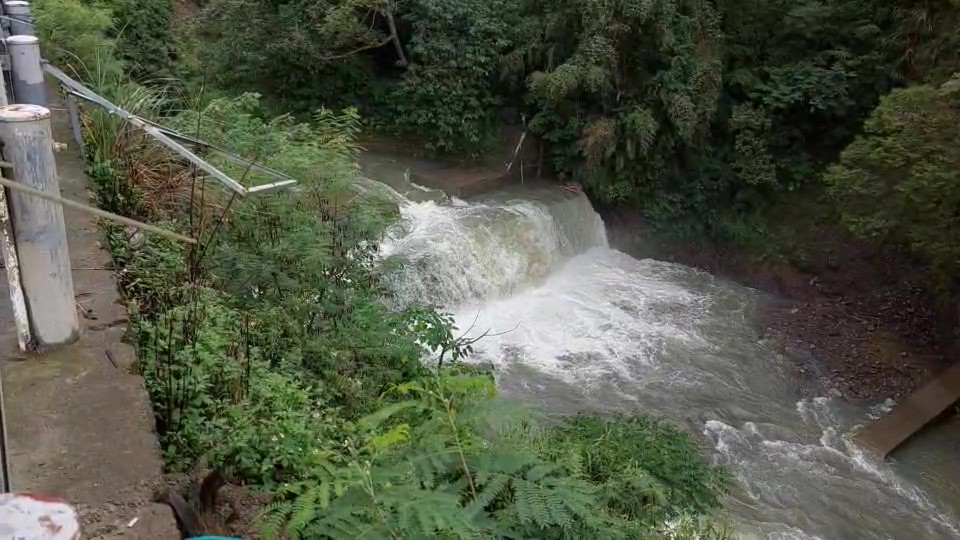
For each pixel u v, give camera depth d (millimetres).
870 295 15273
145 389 3670
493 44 15430
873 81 16328
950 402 12000
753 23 16875
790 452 10672
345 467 3371
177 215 6387
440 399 3900
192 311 4691
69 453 3227
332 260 6898
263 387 4398
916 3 15859
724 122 16625
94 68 8539
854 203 13109
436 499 2898
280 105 15453
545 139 15586
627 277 15016
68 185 5738
